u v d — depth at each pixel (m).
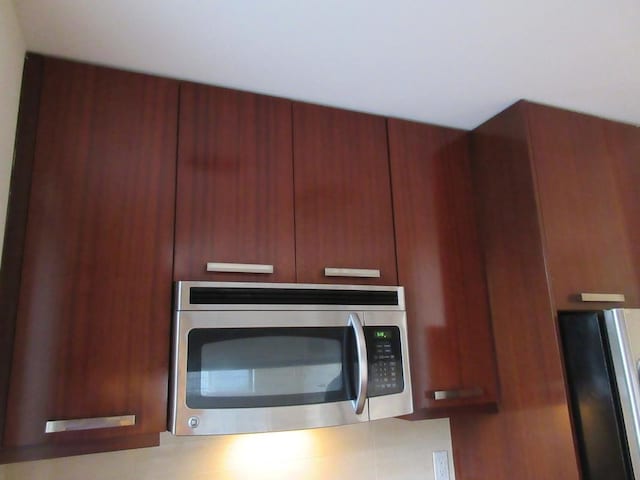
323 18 1.20
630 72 1.51
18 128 1.20
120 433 1.15
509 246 1.66
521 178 1.63
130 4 1.12
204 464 1.49
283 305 1.35
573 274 1.56
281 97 1.56
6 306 1.10
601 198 1.71
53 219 1.19
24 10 1.11
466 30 1.27
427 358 1.56
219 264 1.33
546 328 1.50
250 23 1.21
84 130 1.27
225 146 1.44
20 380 1.08
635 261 1.71
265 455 1.57
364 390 1.35
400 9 1.18
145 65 1.35
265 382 1.28
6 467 1.28
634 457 1.29
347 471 1.68
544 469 1.47
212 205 1.37
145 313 1.23
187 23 1.19
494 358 1.67
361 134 1.67
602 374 1.37
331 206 1.54
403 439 1.81
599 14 1.23
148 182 1.31
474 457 1.75
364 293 1.48
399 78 1.50
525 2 1.17
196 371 1.21
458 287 1.68
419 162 1.75
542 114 1.68
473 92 1.60
